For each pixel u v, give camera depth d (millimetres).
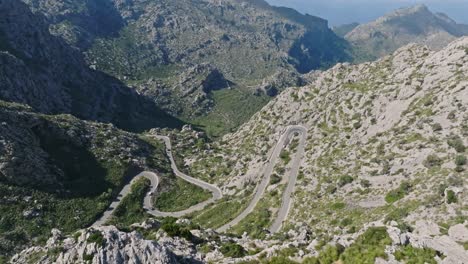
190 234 72312
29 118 180125
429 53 197250
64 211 146500
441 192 94125
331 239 58375
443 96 144500
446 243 53281
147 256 52656
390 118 160000
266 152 197750
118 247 53781
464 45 168625
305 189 146250
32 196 143875
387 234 53000
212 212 164000
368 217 103875
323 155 166625
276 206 142875
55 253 61562
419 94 160000
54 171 162750
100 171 182000
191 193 188250
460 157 104938
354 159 145875
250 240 77312
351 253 52094
